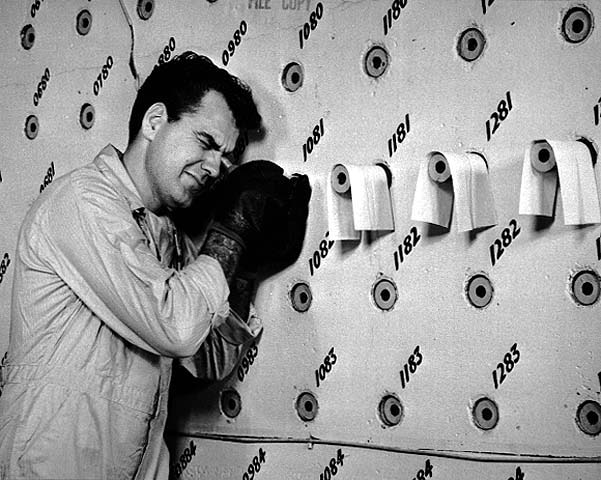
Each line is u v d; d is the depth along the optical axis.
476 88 1.53
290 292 1.75
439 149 1.58
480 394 1.53
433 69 1.58
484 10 1.53
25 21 2.12
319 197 1.71
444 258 1.57
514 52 1.50
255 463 1.78
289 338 1.75
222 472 1.82
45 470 1.52
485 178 1.51
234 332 1.71
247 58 1.80
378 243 1.64
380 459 1.63
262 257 1.73
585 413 1.43
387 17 1.64
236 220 1.65
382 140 1.64
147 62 1.93
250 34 1.80
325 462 1.70
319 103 1.71
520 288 1.49
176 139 1.62
